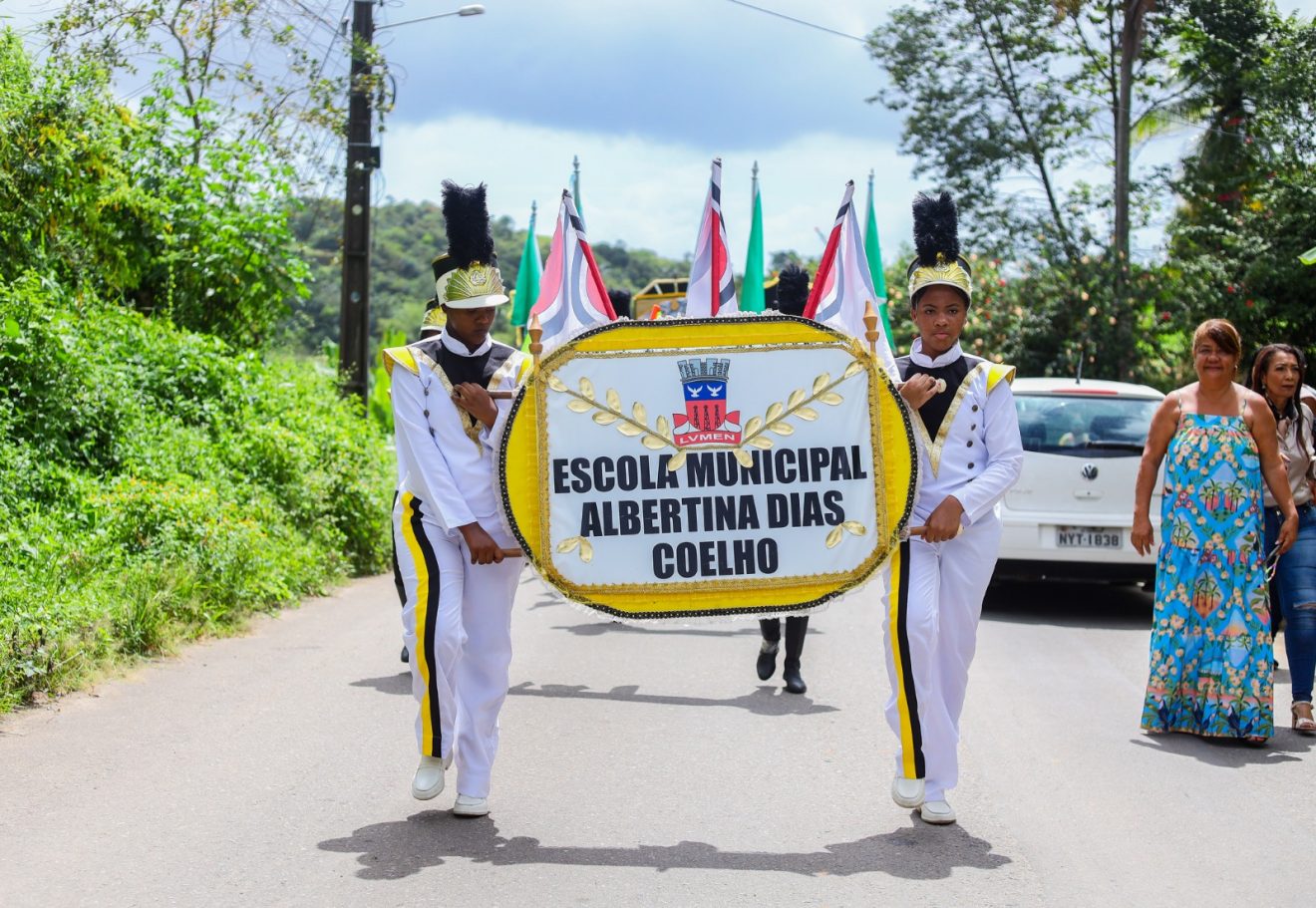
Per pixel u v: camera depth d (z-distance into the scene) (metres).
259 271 14.48
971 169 25.19
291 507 11.66
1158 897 4.39
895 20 25.33
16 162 11.69
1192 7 23.44
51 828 4.81
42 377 9.88
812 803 5.41
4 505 8.73
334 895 4.26
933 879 4.53
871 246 9.41
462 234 5.20
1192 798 5.57
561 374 5.03
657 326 5.04
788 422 5.05
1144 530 6.86
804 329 5.07
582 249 7.02
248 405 12.44
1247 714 6.46
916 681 5.08
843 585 5.06
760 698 7.43
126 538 9.02
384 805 5.24
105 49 14.92
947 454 5.25
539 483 5.00
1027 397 10.62
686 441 5.04
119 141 13.49
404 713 6.76
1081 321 22.23
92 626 7.57
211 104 14.84
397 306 66.19
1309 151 22.58
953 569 5.24
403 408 5.14
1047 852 4.84
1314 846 4.95
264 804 5.19
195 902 4.16
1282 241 21.31
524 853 4.72
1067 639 9.46
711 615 5.04
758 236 8.86
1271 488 6.84
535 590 12.23
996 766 6.02
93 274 12.97
